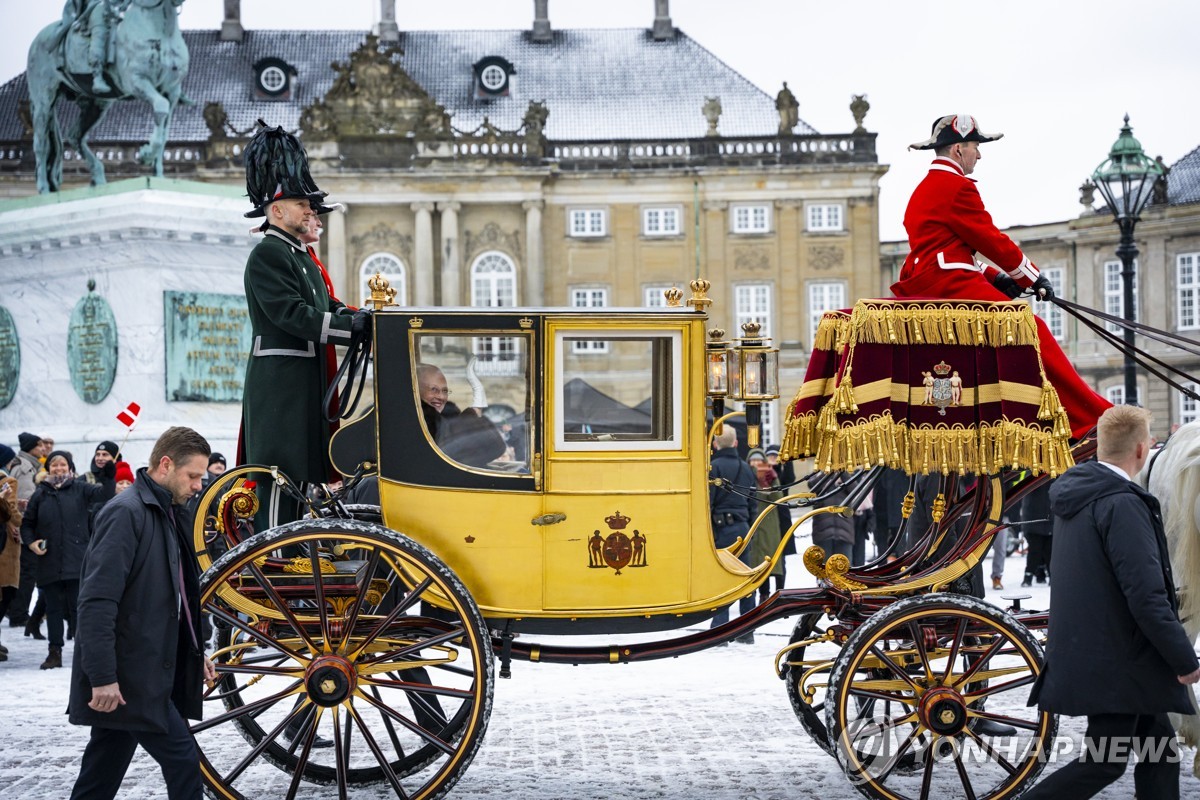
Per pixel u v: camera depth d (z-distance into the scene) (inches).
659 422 251.1
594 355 247.3
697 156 2434.8
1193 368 2219.5
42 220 699.4
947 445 245.0
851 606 259.6
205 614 261.1
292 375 265.0
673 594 246.8
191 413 685.9
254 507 249.1
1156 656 210.4
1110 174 756.6
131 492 220.2
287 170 269.1
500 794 264.7
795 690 290.0
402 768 276.1
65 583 487.5
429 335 246.4
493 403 246.4
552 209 2432.3
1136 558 207.8
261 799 266.8
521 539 245.0
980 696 244.4
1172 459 281.4
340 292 2346.2
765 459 575.5
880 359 245.0
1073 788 214.8
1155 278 2325.3
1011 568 858.8
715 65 2632.9
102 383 687.1
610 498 245.8
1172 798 216.8
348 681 235.9
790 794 263.6
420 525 245.3
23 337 721.0
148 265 677.3
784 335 2439.7
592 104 2559.1
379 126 2372.0
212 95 2549.2
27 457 625.3
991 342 245.9
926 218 263.7
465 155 2368.4
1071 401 253.1
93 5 749.3
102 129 2452.0
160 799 266.5
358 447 249.4
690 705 369.4
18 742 327.6
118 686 211.8
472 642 234.1
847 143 2436.0
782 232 2442.2
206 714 362.3
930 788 269.4
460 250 2386.8
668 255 2440.9
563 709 364.5
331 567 253.9
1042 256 2450.8
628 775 281.3
